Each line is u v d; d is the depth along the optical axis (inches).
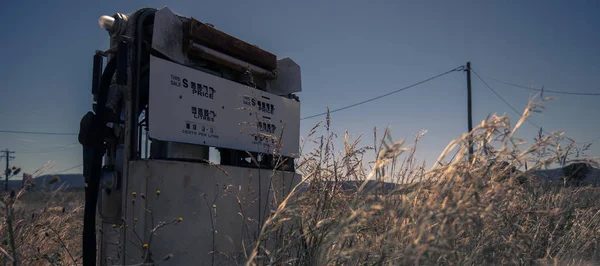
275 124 201.6
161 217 138.9
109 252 151.3
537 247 144.4
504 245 116.9
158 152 158.7
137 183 137.9
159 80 149.1
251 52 193.5
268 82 212.2
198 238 147.9
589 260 154.6
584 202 190.7
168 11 158.4
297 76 224.8
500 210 115.0
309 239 125.0
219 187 157.2
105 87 144.9
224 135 172.7
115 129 149.6
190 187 147.9
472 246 117.3
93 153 142.6
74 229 208.8
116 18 151.0
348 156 143.3
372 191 99.6
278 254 121.5
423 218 92.5
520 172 117.6
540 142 106.7
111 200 151.0
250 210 168.2
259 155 191.6
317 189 138.0
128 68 143.8
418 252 87.4
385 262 106.2
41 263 160.6
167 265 138.7
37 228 169.6
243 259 157.8
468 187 100.4
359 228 115.5
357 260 111.6
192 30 163.8
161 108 148.6
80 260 175.9
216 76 172.4
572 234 159.6
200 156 165.5
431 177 104.5
